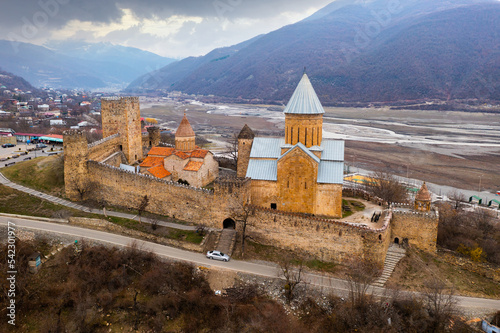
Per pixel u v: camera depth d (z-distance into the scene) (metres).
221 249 67.19
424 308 55.94
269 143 83.06
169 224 73.12
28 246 61.88
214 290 58.59
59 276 59.34
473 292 61.22
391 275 62.88
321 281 61.47
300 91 77.94
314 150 77.38
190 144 93.25
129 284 59.25
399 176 141.00
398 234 70.25
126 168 91.12
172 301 55.91
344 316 54.66
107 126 96.75
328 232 64.94
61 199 80.06
